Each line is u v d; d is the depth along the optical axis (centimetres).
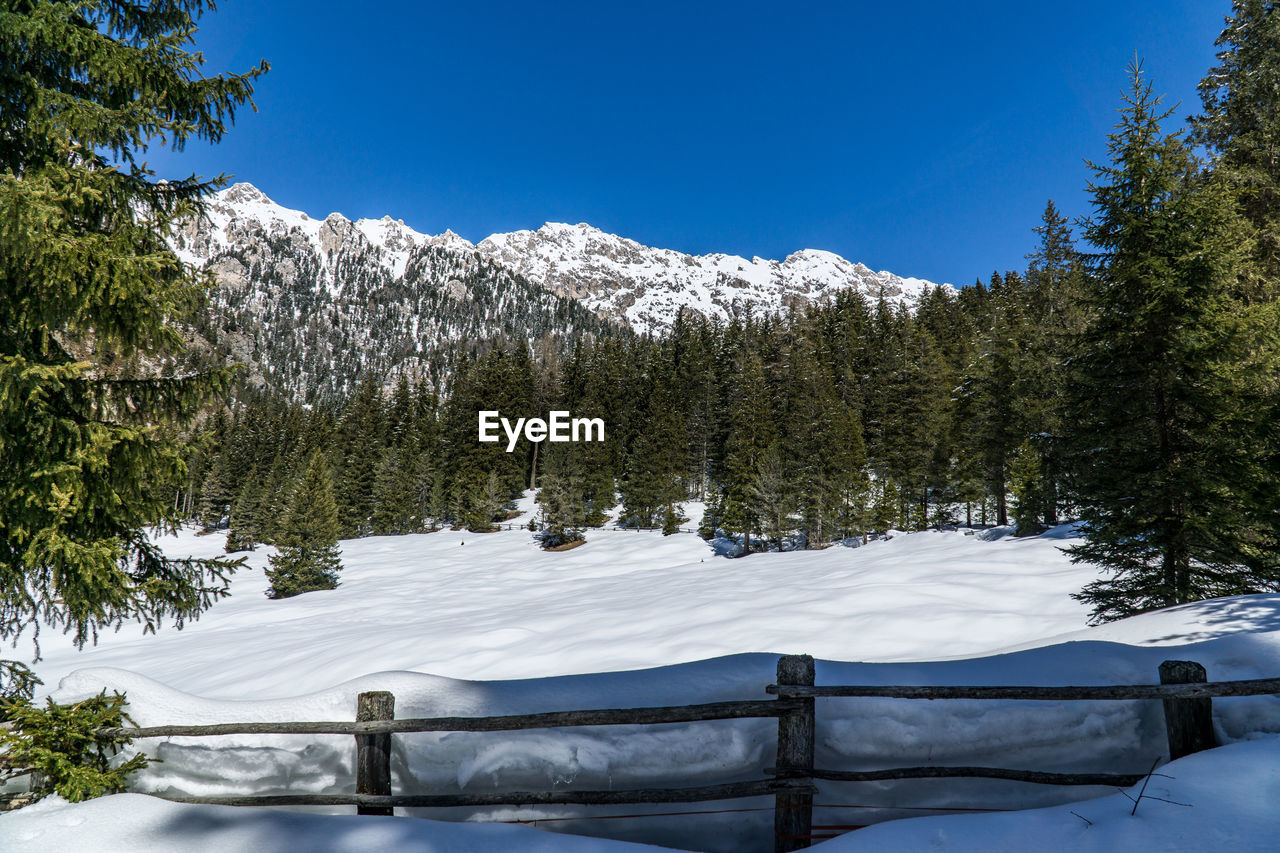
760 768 429
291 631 2364
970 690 373
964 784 416
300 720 462
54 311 495
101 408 545
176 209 560
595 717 388
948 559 2000
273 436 8731
